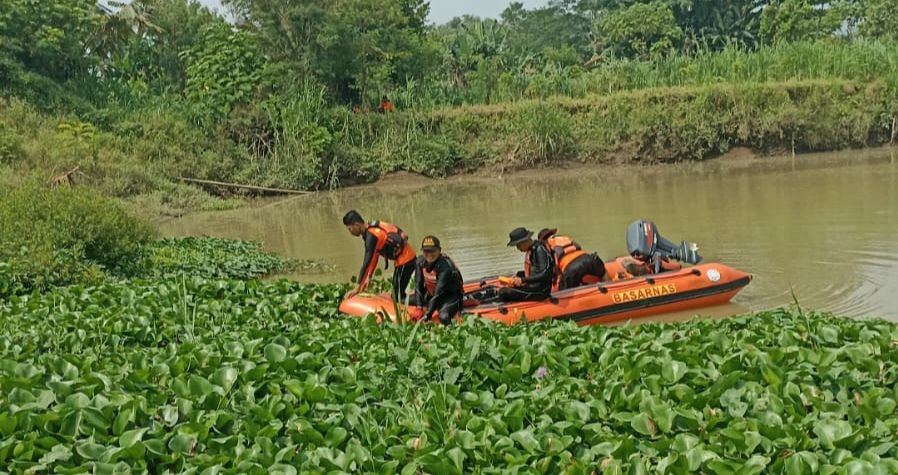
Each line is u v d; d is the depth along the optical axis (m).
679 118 34.62
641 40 61.34
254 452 5.47
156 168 29.05
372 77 35.97
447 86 41.47
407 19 40.97
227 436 5.86
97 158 27.88
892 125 35.31
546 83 38.16
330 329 8.98
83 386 6.58
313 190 31.94
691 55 60.66
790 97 35.53
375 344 8.06
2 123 27.17
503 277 11.86
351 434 5.91
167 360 7.34
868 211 18.78
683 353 7.11
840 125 34.72
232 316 9.98
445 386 6.49
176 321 9.55
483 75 39.00
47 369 7.16
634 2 68.56
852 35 61.53
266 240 20.45
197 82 33.25
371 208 25.77
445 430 5.86
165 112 32.28
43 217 14.35
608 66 40.97
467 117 35.19
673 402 6.15
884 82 35.50
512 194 27.30
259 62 33.44
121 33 37.16
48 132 28.25
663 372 6.62
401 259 10.94
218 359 7.27
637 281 11.64
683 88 36.19
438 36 50.97
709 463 5.01
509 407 6.03
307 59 35.12
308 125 32.25
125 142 29.91
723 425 5.79
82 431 5.79
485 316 10.70
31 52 31.94
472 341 7.49
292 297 10.90
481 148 34.28
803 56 38.25
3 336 8.42
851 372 6.55
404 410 6.27
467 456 5.44
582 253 12.02
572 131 34.62
